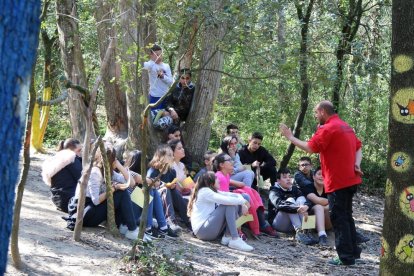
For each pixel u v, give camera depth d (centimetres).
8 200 184
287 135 712
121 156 928
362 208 1196
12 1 179
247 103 941
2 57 179
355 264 749
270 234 860
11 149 183
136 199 718
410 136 507
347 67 1217
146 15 663
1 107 179
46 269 550
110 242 665
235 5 666
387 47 1245
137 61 643
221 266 672
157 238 723
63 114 1474
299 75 803
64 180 749
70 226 677
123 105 1002
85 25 941
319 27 1138
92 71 1093
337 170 706
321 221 855
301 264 736
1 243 185
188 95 976
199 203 785
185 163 950
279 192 888
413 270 511
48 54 1023
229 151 904
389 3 1216
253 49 690
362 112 1408
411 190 509
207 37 941
